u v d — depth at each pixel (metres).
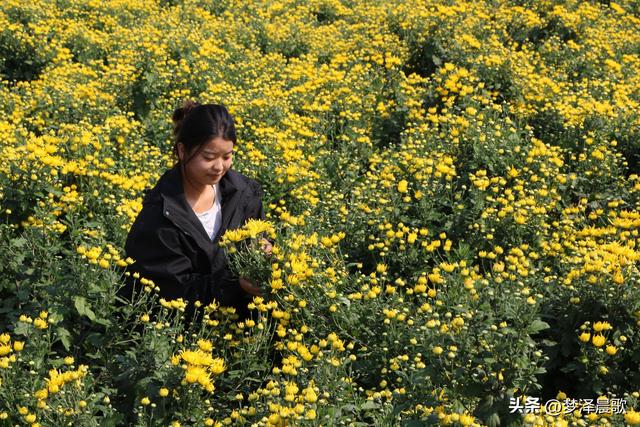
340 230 5.57
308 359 3.84
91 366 4.27
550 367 4.09
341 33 12.60
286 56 12.13
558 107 7.81
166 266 4.25
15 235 5.37
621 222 5.18
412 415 3.54
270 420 3.27
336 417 3.48
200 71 9.55
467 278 4.17
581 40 11.49
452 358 3.39
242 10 14.79
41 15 12.19
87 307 4.19
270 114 8.12
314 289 4.33
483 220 5.38
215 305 4.23
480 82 8.63
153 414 3.60
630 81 9.51
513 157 6.27
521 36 11.55
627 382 3.94
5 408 3.64
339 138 7.91
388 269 5.21
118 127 7.36
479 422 3.28
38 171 5.46
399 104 8.48
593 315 4.09
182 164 4.29
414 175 6.02
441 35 10.01
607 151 6.83
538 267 5.14
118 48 11.18
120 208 5.48
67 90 8.40
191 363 3.60
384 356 4.09
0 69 10.49
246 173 6.43
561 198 6.22
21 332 4.04
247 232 4.21
